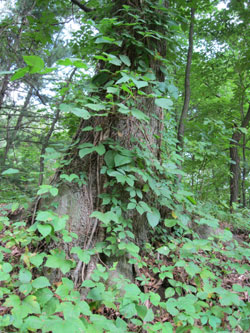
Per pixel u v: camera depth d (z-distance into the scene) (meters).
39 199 2.30
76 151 2.38
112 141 2.28
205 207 3.38
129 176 2.04
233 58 6.47
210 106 7.04
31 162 6.16
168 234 2.51
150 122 2.54
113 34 2.47
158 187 2.25
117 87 2.13
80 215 2.12
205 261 2.23
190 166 4.30
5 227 2.35
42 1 4.41
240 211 4.22
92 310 1.67
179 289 1.76
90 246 2.04
